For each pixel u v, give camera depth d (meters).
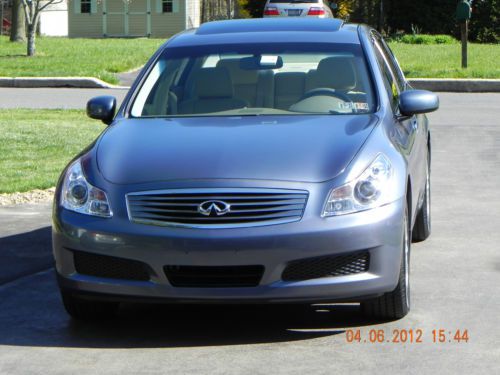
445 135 17.11
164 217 6.68
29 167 13.73
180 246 6.57
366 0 47.28
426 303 7.59
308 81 8.23
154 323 7.30
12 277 8.64
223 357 6.44
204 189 6.66
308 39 8.66
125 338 6.93
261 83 8.28
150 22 53.41
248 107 8.11
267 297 6.57
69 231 6.86
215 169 6.80
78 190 6.98
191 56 8.63
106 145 7.39
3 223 10.77
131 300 6.76
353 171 6.81
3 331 7.12
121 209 6.76
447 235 10.01
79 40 41.06
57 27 58.72
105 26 53.66
